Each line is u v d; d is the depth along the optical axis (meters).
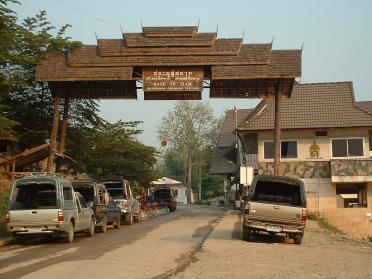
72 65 30.17
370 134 39.25
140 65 30.17
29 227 18.12
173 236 20.73
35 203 18.70
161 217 37.16
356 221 34.25
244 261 13.95
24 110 31.59
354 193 37.88
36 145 32.28
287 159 38.06
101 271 11.88
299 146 38.03
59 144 32.19
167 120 80.19
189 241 18.78
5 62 27.25
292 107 39.00
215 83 32.25
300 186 19.62
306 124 37.47
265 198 19.98
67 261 13.48
